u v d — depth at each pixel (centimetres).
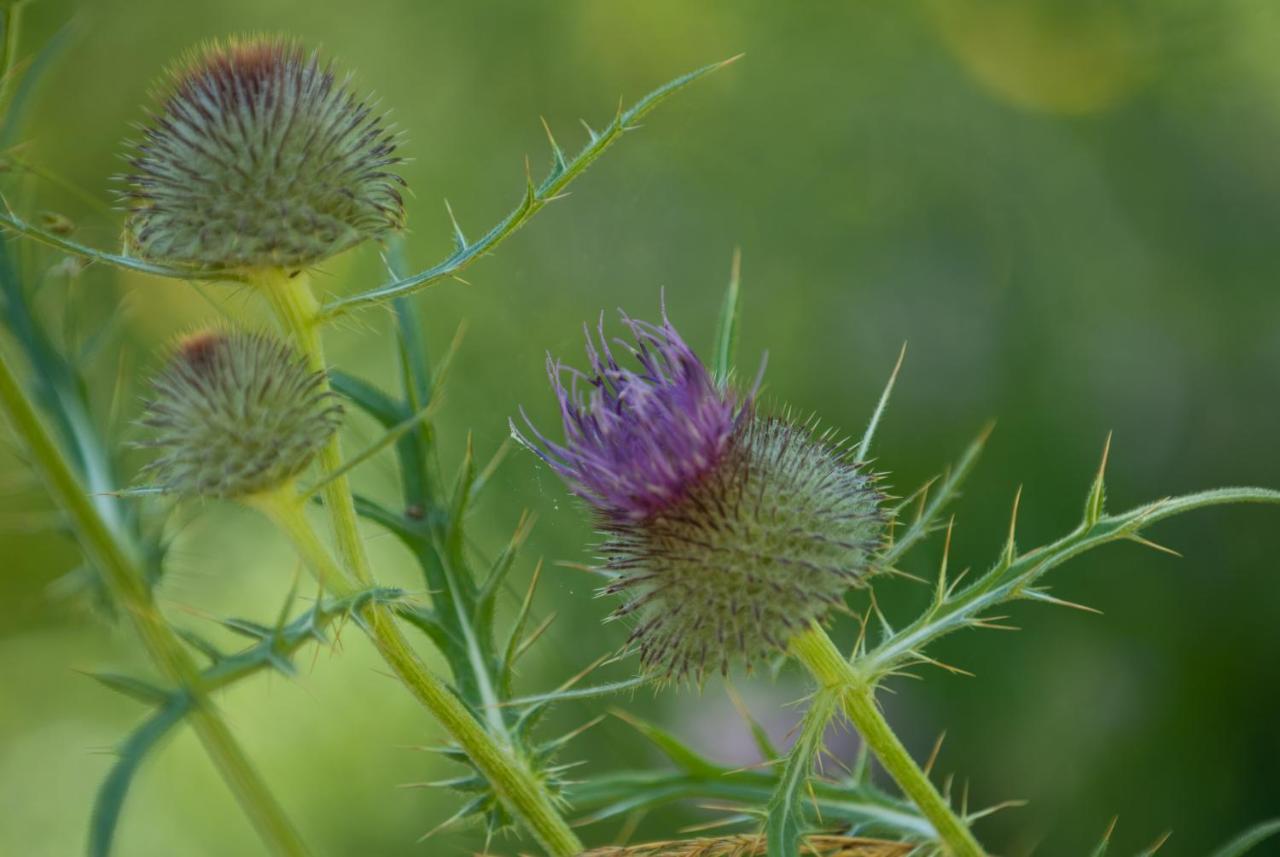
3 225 501
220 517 1223
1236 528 1148
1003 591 504
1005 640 1100
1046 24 1382
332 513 556
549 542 1093
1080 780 1073
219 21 1393
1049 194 1325
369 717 1205
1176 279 1268
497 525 1103
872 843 539
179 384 539
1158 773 1074
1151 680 1102
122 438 682
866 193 1356
